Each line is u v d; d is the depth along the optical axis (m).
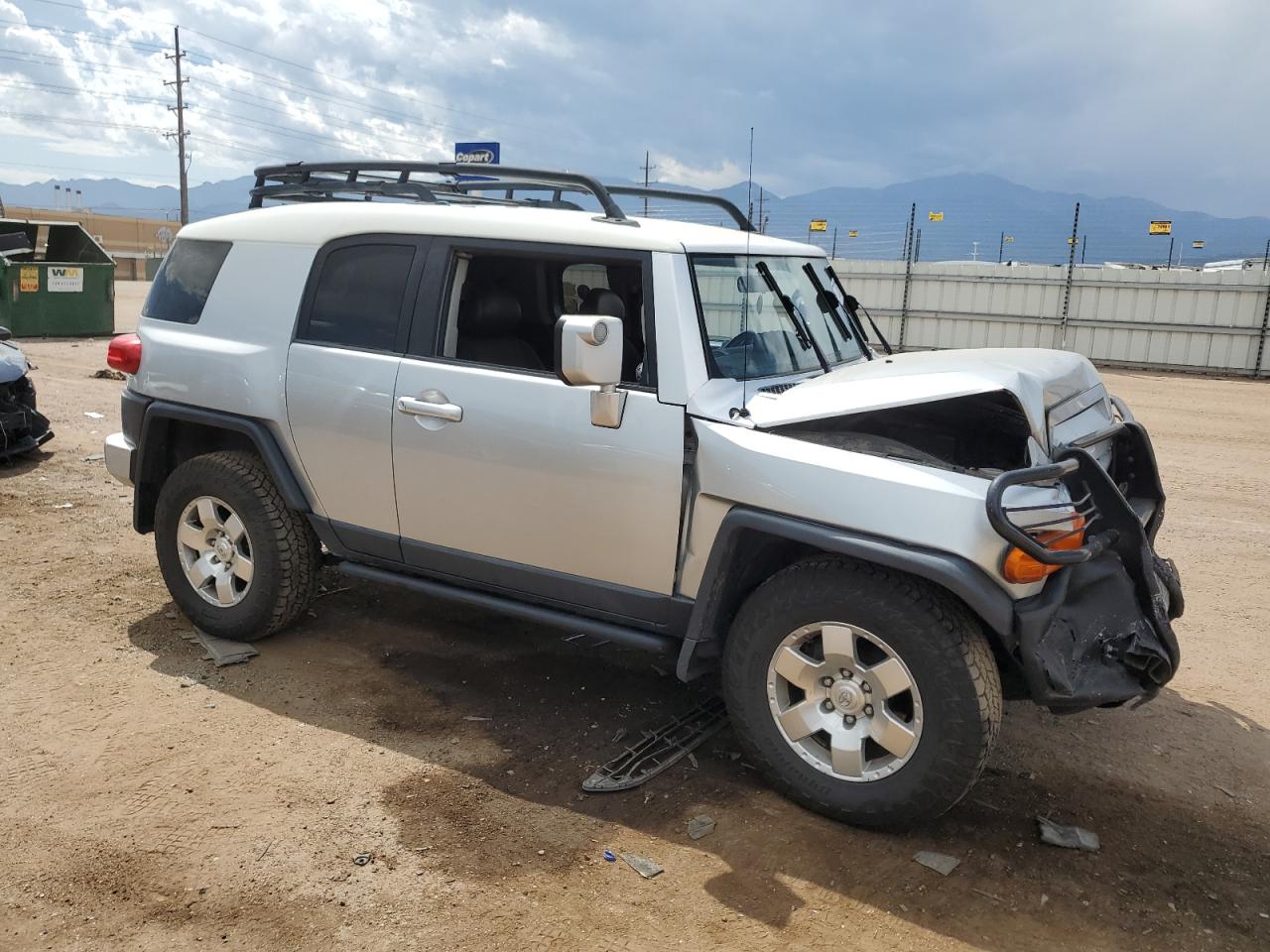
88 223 81.38
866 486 3.23
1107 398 4.23
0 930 2.79
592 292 4.15
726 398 3.59
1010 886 3.17
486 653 4.83
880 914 3.00
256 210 4.71
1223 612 5.73
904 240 21.12
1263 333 18.34
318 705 4.21
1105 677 3.28
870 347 4.91
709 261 3.75
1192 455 10.58
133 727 3.96
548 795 3.58
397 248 4.19
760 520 3.37
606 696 4.41
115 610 5.16
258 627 4.64
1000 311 20.53
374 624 5.12
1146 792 3.77
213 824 3.32
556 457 3.75
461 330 4.11
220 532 4.70
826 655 3.37
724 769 3.82
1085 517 3.39
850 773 3.38
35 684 4.29
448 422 3.97
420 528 4.20
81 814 3.35
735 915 2.97
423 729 4.04
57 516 6.77
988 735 3.16
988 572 3.11
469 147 17.61
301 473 4.46
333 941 2.79
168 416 4.71
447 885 3.05
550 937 2.84
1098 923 3.00
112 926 2.82
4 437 8.02
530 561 3.97
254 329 4.52
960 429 3.81
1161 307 19.17
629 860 3.21
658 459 3.57
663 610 3.71
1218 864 3.33
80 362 14.77
